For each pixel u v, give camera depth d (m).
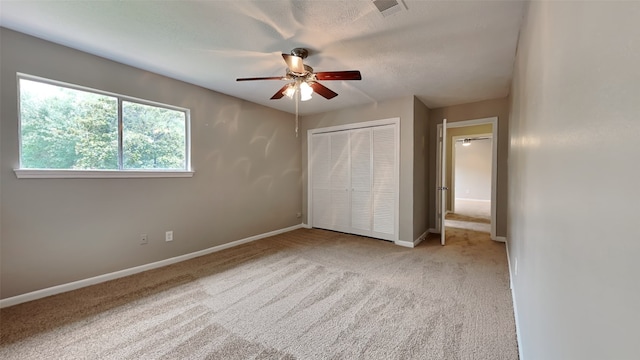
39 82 2.22
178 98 3.10
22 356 1.55
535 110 1.20
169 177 3.04
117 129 2.66
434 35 2.09
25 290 2.15
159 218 2.96
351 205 4.41
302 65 2.10
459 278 2.62
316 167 4.84
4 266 2.06
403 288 2.41
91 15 1.85
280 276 2.69
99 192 2.53
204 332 1.78
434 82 3.17
